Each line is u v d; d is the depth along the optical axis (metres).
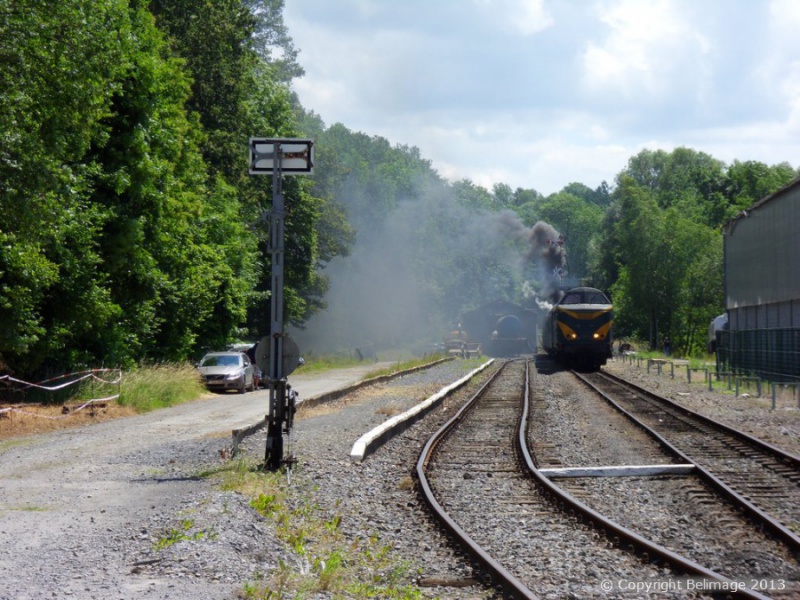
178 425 22.02
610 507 11.59
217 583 7.57
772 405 25.77
